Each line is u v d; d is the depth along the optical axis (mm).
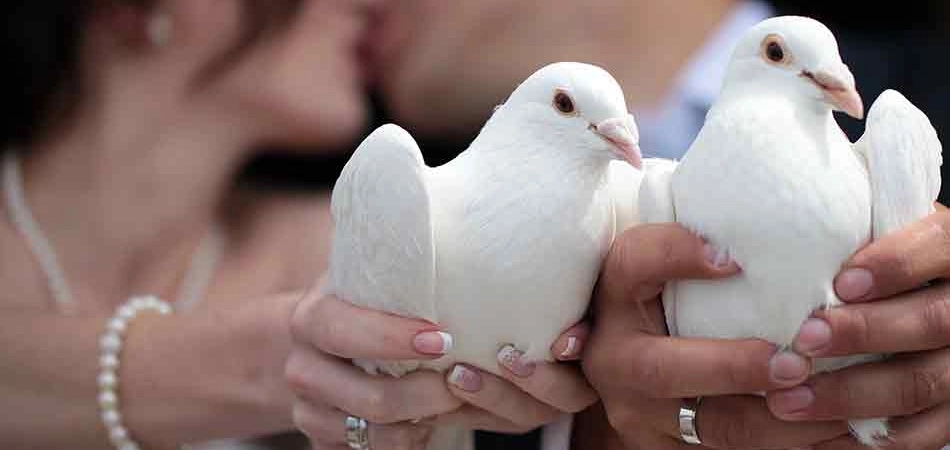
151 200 2289
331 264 1852
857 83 2281
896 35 2545
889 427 1803
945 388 1793
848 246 1779
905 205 1785
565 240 1808
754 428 1812
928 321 1781
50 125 2256
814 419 1794
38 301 2217
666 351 1801
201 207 2363
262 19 2232
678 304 1806
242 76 2260
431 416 1871
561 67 1817
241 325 2033
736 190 1782
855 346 1777
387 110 2516
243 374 2033
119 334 2080
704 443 1825
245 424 2049
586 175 1812
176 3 2197
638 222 1832
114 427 2068
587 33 2254
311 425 1883
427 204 1796
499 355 1825
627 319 1822
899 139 1786
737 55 1808
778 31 1798
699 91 2219
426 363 1839
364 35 2383
